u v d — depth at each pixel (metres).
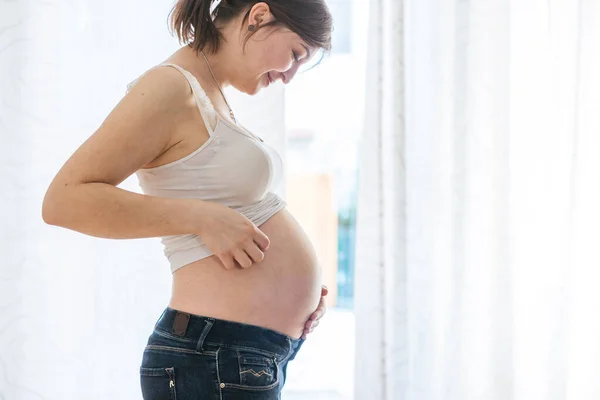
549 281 1.62
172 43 1.55
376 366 1.55
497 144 1.58
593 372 1.64
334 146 1.99
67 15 1.52
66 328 1.53
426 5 1.61
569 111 1.62
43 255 1.52
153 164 1.07
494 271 1.58
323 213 2.04
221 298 1.05
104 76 1.53
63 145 1.53
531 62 1.62
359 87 1.94
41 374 1.52
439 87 1.60
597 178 1.63
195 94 1.05
